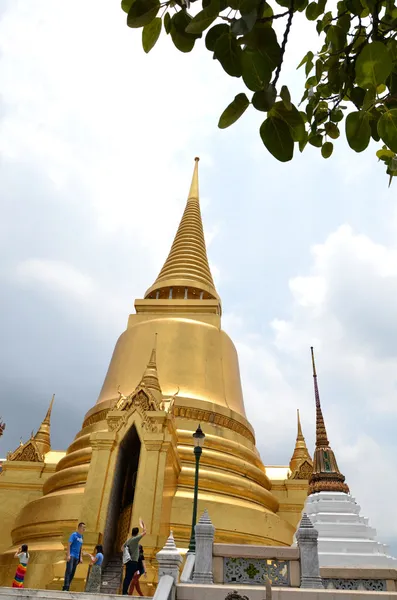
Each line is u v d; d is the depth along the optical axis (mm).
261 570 10695
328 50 4008
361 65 2865
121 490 19016
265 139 2979
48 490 22031
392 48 3326
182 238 36844
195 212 40312
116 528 18141
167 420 19312
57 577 15547
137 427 19000
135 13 2951
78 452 21969
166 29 3090
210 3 2701
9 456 27453
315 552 10680
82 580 15156
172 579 8648
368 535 15219
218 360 26781
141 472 17625
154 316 29453
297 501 25406
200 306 29625
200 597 8719
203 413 23438
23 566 14570
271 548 10906
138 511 16766
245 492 21219
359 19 3707
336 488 17391
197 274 33500
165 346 26203
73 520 18312
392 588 11094
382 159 4297
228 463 21875
